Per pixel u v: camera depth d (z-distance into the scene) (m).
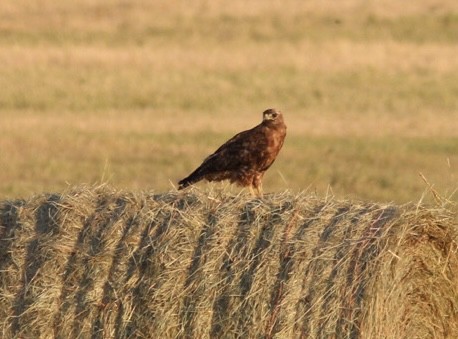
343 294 11.98
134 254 12.96
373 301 11.91
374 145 34.88
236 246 12.53
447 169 30.28
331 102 45.53
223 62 53.41
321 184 27.31
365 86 49.12
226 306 12.38
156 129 38.25
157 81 48.28
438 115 42.66
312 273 12.12
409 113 43.09
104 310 12.91
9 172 29.20
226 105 44.69
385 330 12.05
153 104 44.53
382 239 12.10
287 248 12.31
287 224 12.49
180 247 12.74
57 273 13.23
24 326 13.26
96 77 48.50
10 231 13.67
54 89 45.94
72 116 41.22
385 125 39.88
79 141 35.03
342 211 12.55
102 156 32.44
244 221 12.67
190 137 36.41
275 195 13.04
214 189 13.48
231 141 16.84
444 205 13.05
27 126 38.06
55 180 27.98
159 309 12.64
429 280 12.64
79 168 30.03
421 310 12.70
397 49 57.34
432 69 52.88
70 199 13.55
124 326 12.81
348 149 33.94
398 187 26.64
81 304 13.03
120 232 13.13
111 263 13.03
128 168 29.98
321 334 11.99
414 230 12.34
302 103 45.28
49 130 37.19
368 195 25.17
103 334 12.88
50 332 13.14
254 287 12.26
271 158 16.81
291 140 35.50
